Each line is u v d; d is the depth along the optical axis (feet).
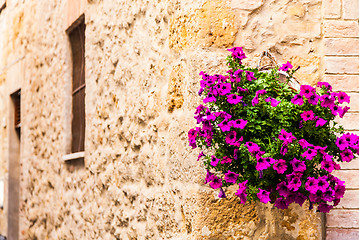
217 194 9.56
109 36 14.47
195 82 9.82
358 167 10.05
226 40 9.88
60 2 19.30
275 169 7.95
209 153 9.57
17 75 26.14
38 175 22.00
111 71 14.23
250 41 10.02
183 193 10.17
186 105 10.22
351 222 9.99
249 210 9.63
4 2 29.12
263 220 9.71
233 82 8.62
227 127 8.23
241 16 10.02
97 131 15.14
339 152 8.48
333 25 10.22
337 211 10.00
